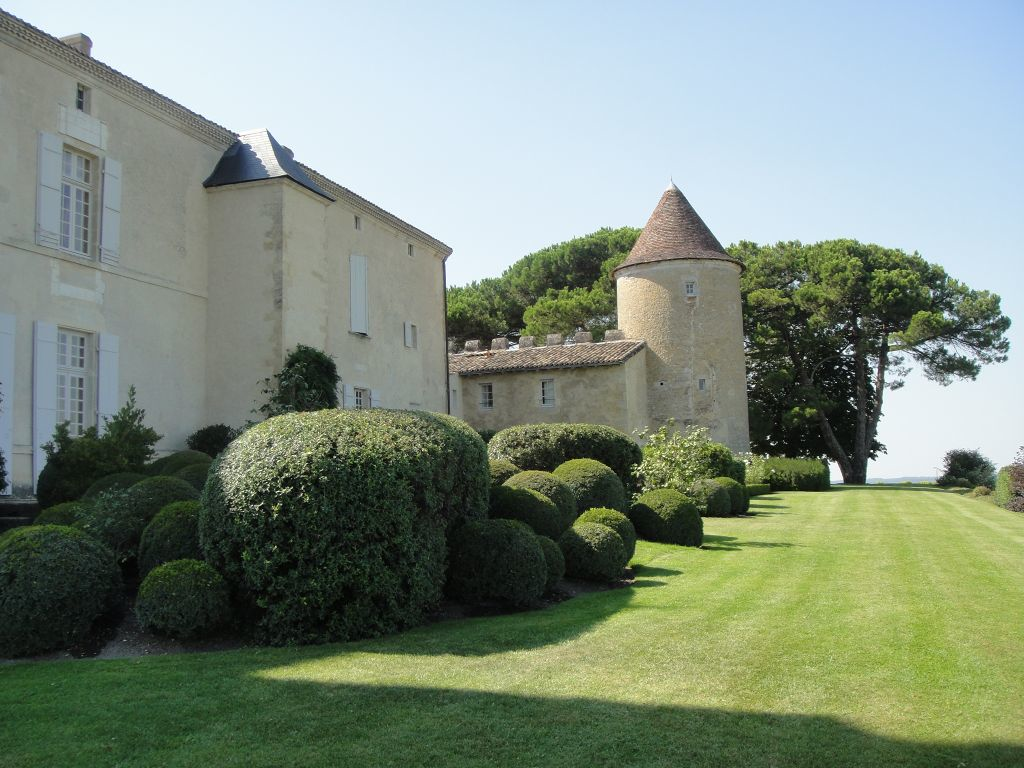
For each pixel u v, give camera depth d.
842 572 11.02
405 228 26.14
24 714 5.23
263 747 4.69
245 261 18.78
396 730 4.94
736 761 4.51
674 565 11.80
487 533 8.80
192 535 8.09
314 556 7.26
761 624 7.73
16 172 14.52
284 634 7.25
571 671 6.16
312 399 18.09
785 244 45.19
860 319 41.97
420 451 7.91
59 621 6.98
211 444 17.66
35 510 12.66
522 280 52.75
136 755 4.59
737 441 35.88
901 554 12.88
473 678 5.98
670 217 37.59
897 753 4.61
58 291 15.17
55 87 15.38
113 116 16.62
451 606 8.84
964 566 11.58
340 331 22.28
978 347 40.75
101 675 6.12
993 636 7.24
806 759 4.54
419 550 7.81
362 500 7.40
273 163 19.19
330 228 22.19
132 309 16.78
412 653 6.76
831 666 6.28
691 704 5.41
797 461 33.31
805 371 43.12
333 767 4.42
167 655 6.89
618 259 48.50
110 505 8.84
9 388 14.09
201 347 18.66
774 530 16.72
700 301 36.12
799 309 42.50
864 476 41.94
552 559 9.47
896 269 41.25
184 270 18.31
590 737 4.83
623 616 8.16
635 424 33.62
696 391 35.69
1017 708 5.34
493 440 16.50
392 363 25.09
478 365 34.84
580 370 33.06
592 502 13.34
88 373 15.80
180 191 18.38
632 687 5.77
